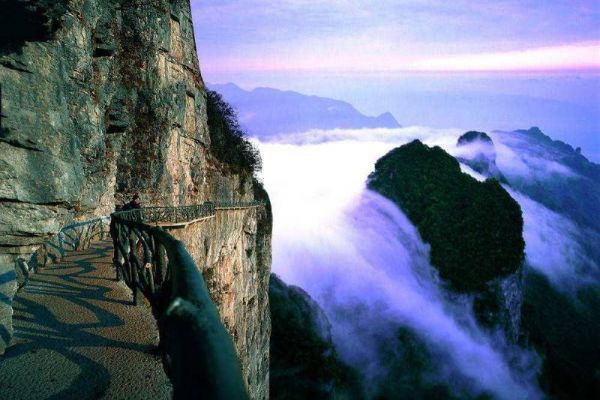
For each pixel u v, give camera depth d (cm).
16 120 787
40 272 1160
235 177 4325
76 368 574
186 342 229
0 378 542
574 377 11506
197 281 324
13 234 767
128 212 1427
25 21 786
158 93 2758
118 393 514
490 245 10531
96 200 1608
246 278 3322
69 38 1238
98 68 1806
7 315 664
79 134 1344
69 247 1518
